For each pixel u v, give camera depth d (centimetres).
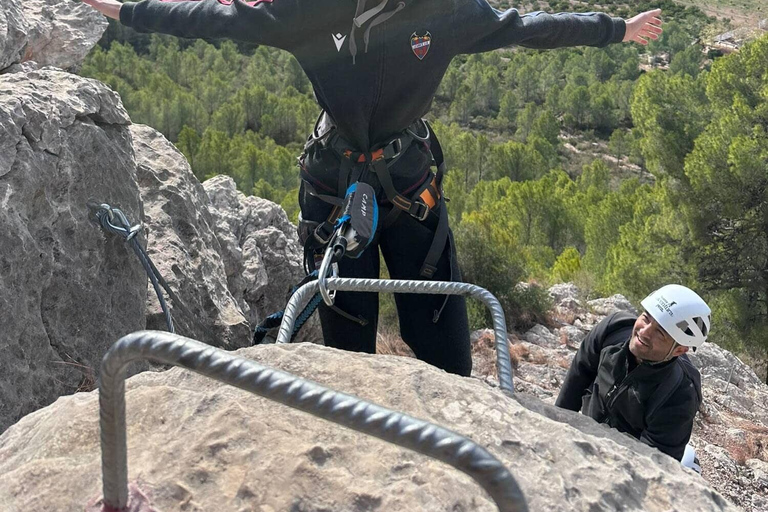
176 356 97
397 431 87
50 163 311
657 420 274
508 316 841
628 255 1770
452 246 320
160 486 139
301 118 8106
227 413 156
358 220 264
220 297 456
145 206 438
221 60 10481
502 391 192
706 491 165
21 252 286
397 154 295
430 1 273
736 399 780
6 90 315
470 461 84
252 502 139
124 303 348
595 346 302
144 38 10981
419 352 331
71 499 138
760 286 1677
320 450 150
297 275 601
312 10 269
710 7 15575
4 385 273
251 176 5588
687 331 264
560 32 303
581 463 162
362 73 279
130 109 7381
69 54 484
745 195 1593
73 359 315
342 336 321
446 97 9931
